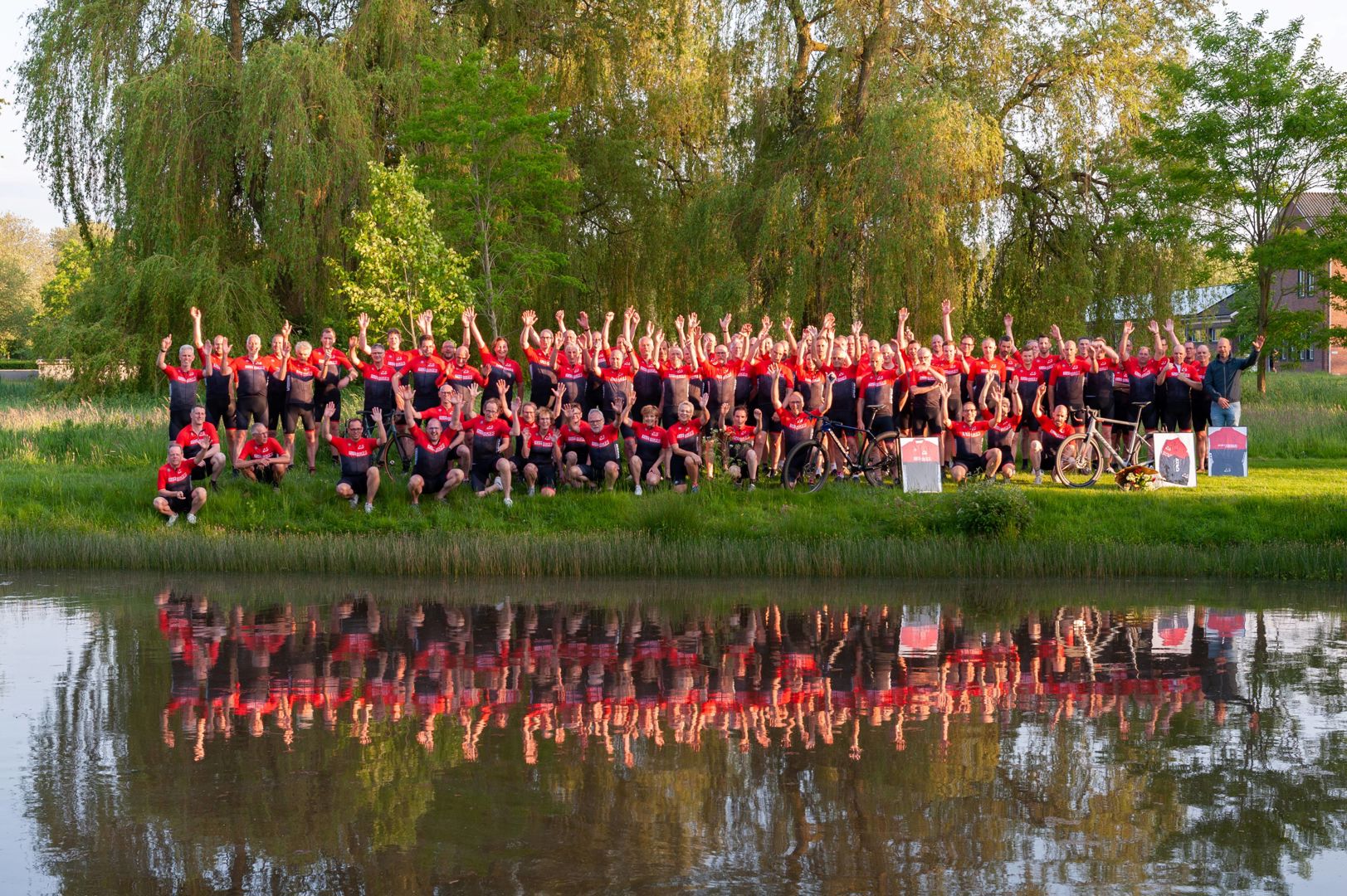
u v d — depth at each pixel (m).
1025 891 5.49
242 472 17.39
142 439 21.06
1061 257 29.53
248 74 28.33
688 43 32.47
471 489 17.05
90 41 30.14
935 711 8.50
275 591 13.81
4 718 8.18
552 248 31.75
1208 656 10.28
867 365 17.27
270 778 6.96
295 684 9.21
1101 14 30.33
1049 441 17.70
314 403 17.95
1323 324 28.72
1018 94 30.34
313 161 28.12
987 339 17.78
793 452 16.97
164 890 5.48
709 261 29.00
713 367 17.41
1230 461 18.19
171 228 28.62
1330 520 15.91
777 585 14.46
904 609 12.70
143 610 12.44
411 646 10.62
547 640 10.96
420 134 28.22
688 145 34.41
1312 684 9.27
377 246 25.11
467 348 17.56
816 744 7.67
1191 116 27.81
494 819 6.34
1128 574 15.12
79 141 30.62
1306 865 5.79
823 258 27.12
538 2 33.28
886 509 16.42
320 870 5.68
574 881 5.57
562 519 16.44
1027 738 7.82
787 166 28.77
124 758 7.32
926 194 25.41
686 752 7.49
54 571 15.34
